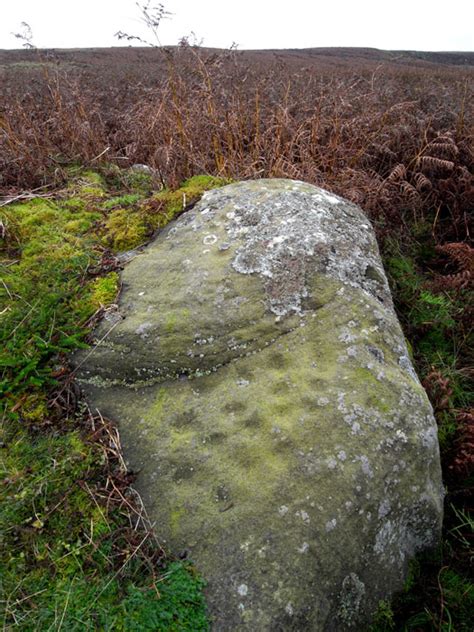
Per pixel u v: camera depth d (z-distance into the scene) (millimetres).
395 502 1979
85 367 2463
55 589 1773
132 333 2504
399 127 5031
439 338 3309
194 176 3799
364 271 2682
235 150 4383
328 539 1830
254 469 1980
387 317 2486
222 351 2391
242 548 1808
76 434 2232
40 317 2604
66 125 4910
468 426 2480
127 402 2348
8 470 2074
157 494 2020
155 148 4531
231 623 1689
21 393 2359
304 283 2516
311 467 1946
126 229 3217
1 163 4109
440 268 4109
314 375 2223
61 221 3396
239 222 2891
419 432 2104
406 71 9516
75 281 2871
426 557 2146
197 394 2301
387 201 4289
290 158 4297
